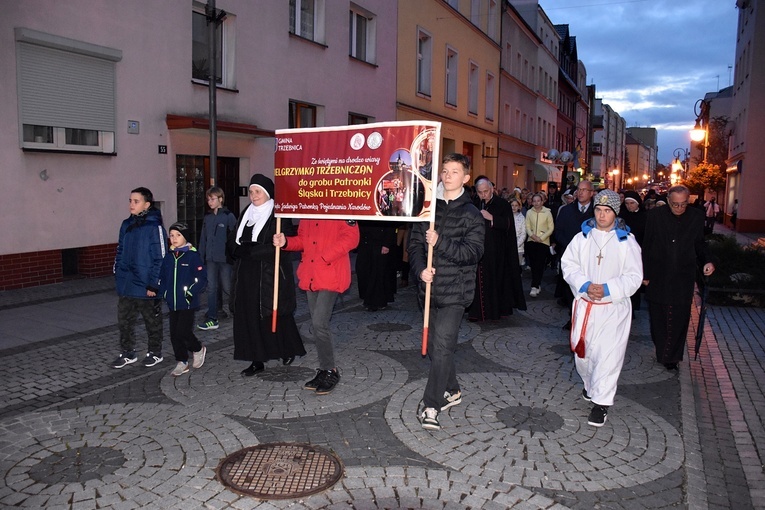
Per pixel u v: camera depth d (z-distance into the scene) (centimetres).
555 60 4306
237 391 527
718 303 982
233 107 1327
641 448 430
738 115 3088
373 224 866
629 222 913
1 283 934
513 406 504
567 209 832
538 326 797
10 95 912
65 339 688
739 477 400
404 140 448
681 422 482
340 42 1677
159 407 489
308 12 1580
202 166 1288
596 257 469
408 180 447
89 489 360
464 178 445
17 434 436
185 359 570
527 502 354
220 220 751
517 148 3409
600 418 465
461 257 432
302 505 346
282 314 546
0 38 892
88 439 428
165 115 1160
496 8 2936
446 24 2342
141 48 1104
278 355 555
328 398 512
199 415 473
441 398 454
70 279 1041
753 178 2667
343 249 507
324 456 407
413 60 2098
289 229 542
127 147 1094
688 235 596
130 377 564
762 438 462
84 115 1016
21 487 362
